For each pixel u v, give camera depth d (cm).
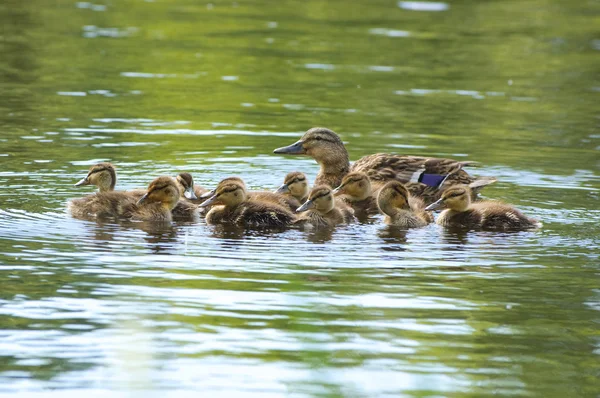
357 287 1179
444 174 1753
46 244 1320
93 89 2514
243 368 960
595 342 1032
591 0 4188
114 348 998
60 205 1534
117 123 2164
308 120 2261
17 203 1528
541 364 984
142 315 1075
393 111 2378
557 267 1270
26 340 1010
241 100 2459
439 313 1103
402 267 1262
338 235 1429
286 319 1075
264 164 1886
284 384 930
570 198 1659
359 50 3136
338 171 1853
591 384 940
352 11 3841
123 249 1310
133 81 2631
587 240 1404
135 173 1750
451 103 2480
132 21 3512
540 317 1098
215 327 1050
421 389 926
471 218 1488
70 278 1184
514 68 2953
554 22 3703
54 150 1891
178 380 935
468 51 3173
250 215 1473
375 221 1544
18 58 2838
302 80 2717
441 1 4094
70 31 3284
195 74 2750
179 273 1213
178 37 3262
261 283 1184
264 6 3906
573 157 1964
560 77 2842
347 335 1040
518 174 1825
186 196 1597
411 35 3403
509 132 2184
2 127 2066
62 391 912
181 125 2175
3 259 1246
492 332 1055
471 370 967
